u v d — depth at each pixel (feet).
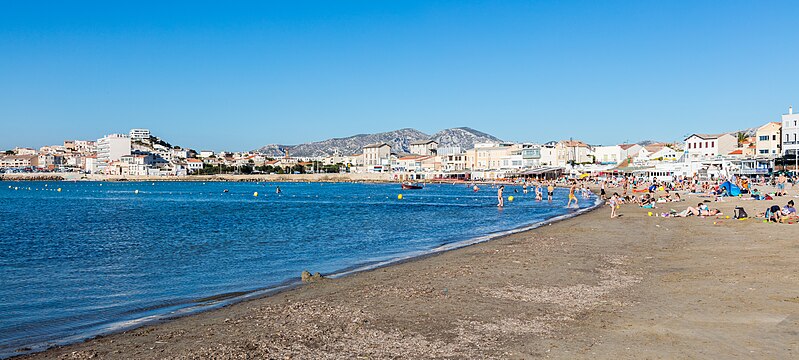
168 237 129.29
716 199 207.31
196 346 40.75
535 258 79.15
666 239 99.35
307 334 43.06
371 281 65.21
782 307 46.39
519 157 636.07
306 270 78.23
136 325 48.88
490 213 199.62
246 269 82.33
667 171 431.43
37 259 95.04
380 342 40.81
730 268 65.46
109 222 175.42
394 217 186.09
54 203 301.63
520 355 37.17
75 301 61.16
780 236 93.61
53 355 40.42
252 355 38.47
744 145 475.31
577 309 49.24
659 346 37.81
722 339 38.68
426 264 77.82
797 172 335.88
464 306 50.96
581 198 293.02
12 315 54.60
